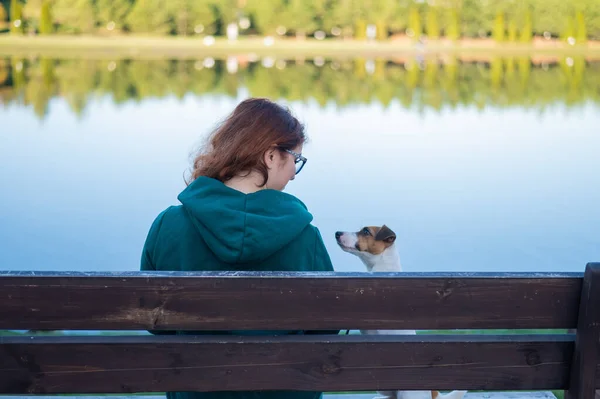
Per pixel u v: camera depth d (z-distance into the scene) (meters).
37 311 1.42
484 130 20.97
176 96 28.08
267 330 1.47
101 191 12.68
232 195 1.59
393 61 42.50
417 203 12.00
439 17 49.72
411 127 21.42
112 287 1.42
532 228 10.48
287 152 1.65
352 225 10.50
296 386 1.51
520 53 46.91
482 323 1.50
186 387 1.50
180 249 1.61
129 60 40.19
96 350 1.46
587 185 13.55
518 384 1.54
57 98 26.98
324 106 26.14
